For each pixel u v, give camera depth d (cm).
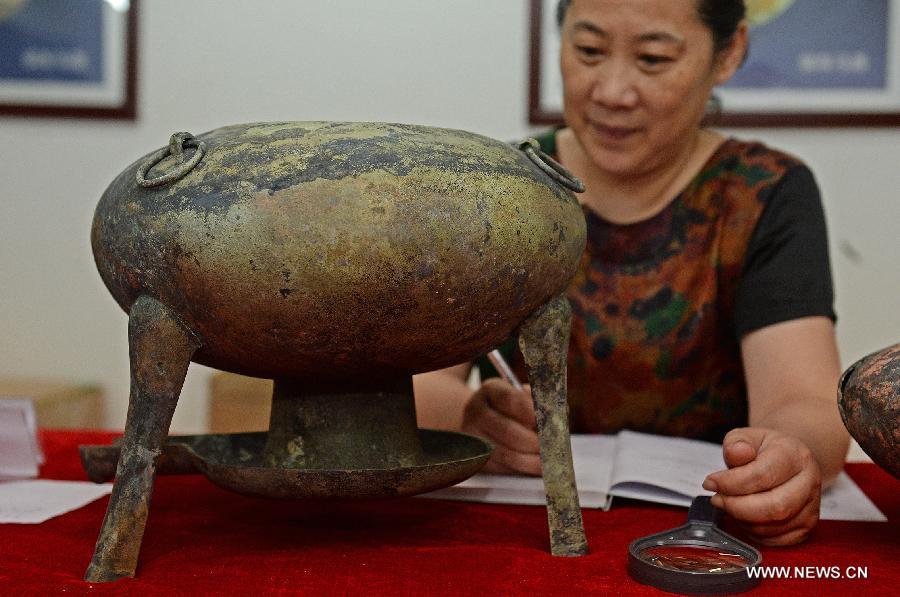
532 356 82
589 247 136
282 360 77
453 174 74
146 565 76
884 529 91
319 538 85
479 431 108
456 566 76
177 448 91
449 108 242
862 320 231
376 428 84
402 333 75
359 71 242
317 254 71
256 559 78
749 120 229
